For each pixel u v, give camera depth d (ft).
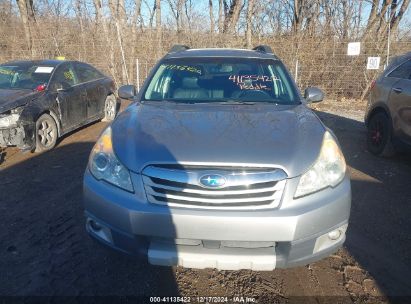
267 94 12.17
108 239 8.39
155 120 9.61
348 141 22.84
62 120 20.92
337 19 42.45
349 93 38.99
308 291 8.94
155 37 46.55
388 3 39.52
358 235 11.48
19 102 18.24
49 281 9.12
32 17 49.39
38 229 11.52
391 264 10.03
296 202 7.63
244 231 7.42
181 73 12.93
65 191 14.40
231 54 13.97
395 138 18.03
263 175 7.59
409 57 18.74
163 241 7.91
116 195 7.96
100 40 46.16
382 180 16.20
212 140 8.34
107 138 9.04
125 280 9.21
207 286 9.07
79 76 24.03
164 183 7.71
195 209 7.50
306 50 39.42
